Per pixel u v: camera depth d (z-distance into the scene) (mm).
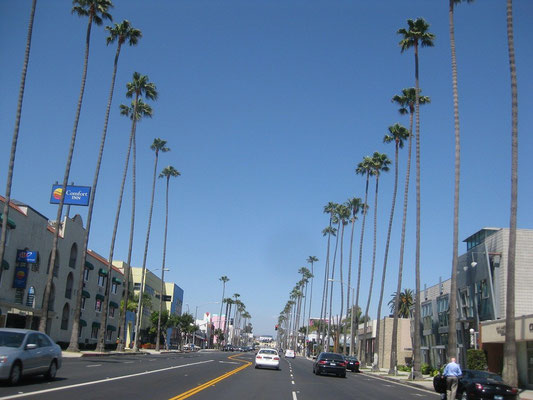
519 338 32594
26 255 41000
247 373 31906
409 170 44406
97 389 16531
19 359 15836
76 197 53375
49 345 18234
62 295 50969
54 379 18594
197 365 36875
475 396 19812
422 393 26906
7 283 39594
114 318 70312
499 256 38281
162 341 96000
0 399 12828
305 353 130625
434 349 54125
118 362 33875
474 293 42438
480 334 37969
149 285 94000
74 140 38531
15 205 41969
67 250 51969
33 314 43812
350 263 81125
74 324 40969
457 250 31188
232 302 178250
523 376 34281
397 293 44094
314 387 25203
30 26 33000
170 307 109688
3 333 16703
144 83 52312
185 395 16812
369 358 83750
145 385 19203
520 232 37906
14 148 31281
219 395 17766
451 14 32812
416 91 40531
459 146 32062
